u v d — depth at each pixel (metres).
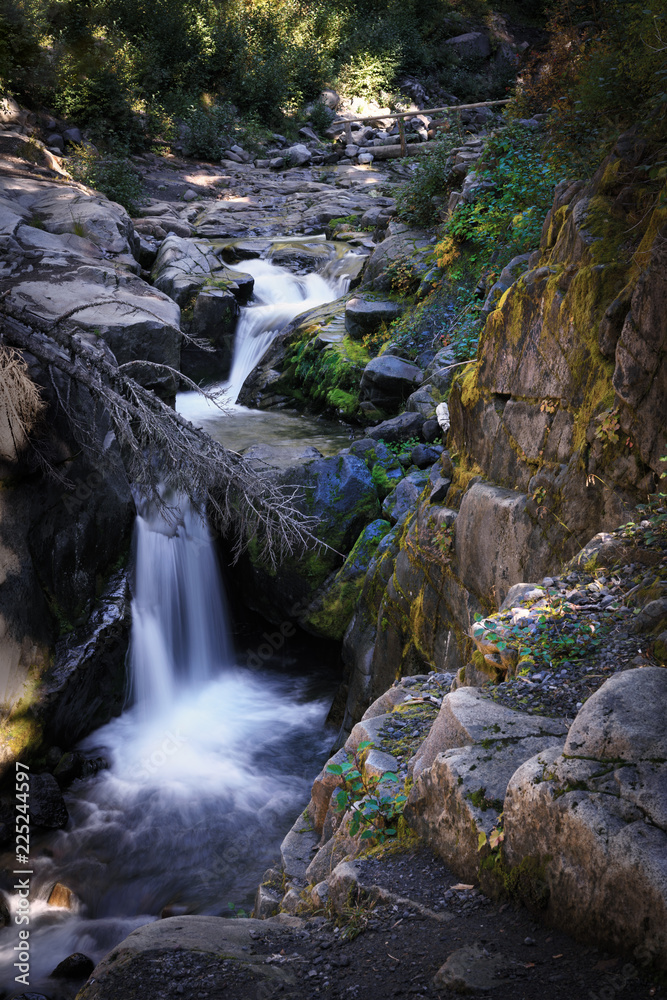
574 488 6.02
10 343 8.30
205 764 9.14
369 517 10.30
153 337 10.95
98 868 7.58
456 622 7.40
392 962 3.06
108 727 9.68
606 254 6.11
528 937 3.02
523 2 36.69
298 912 4.04
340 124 29.56
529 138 12.67
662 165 6.05
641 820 2.85
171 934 3.51
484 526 6.88
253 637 11.23
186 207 21.55
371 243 18.89
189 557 10.63
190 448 8.27
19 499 8.59
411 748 4.82
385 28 33.31
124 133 24.16
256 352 15.59
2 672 8.21
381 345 13.55
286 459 10.97
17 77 22.19
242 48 29.59
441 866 3.66
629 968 2.69
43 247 13.52
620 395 5.55
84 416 9.38
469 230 12.91
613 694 3.31
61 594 9.25
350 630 9.48
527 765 3.27
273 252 18.66
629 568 5.05
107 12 26.55
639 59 7.19
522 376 6.79
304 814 5.57
